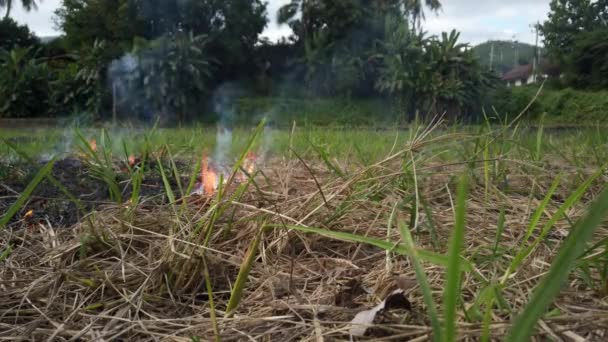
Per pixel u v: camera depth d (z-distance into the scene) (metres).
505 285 1.25
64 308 1.31
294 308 1.21
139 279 1.45
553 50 45.47
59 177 2.86
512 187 2.45
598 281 1.32
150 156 3.21
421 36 27.78
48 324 1.25
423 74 25.84
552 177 2.62
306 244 1.61
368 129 8.65
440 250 1.54
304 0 34.22
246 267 1.22
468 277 1.28
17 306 1.32
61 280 1.43
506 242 1.66
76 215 2.21
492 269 1.39
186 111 26.67
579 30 44.97
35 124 19.33
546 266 1.41
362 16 33.41
